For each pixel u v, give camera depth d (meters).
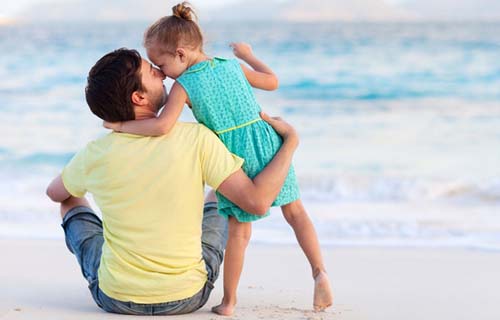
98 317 4.41
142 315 4.45
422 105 21.09
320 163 15.01
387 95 22.80
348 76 26.00
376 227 9.48
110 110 4.24
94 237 4.74
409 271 6.60
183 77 4.45
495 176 13.41
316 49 32.69
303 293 5.44
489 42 32.09
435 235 8.95
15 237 8.50
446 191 12.27
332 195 12.10
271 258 7.07
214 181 4.29
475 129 18.02
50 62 30.88
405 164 14.76
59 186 4.61
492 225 9.60
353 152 16.05
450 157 15.37
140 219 4.27
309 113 20.58
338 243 8.31
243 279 6.04
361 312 4.88
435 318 4.78
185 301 4.43
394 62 28.16
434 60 28.11
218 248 4.72
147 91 4.28
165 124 4.25
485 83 23.84
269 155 4.48
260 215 4.39
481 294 5.57
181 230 4.29
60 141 17.42
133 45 40.47
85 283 5.75
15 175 14.23
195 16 4.66
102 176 4.30
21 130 18.56
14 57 32.03
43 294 5.28
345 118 19.81
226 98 4.46
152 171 4.23
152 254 4.29
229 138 4.48
